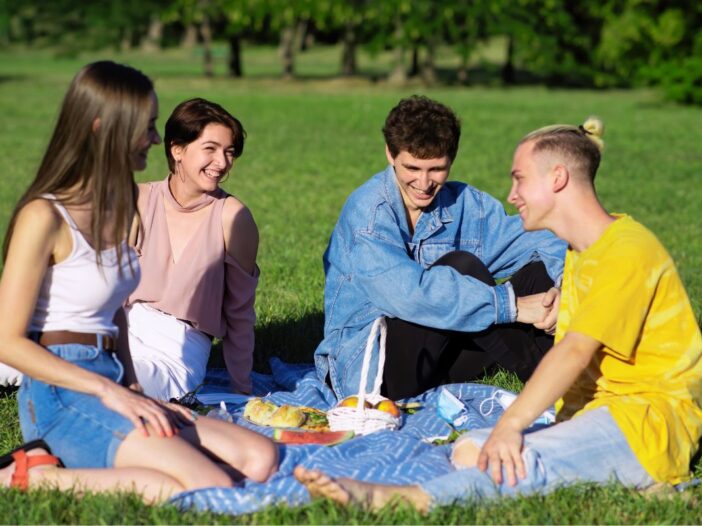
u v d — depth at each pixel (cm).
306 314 668
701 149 1931
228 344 498
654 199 1299
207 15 4219
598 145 373
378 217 472
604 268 354
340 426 421
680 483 361
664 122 2519
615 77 4109
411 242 491
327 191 1362
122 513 327
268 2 3888
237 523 330
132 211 351
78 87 337
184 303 478
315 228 1059
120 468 339
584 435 349
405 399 480
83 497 336
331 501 332
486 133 2178
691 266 865
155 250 477
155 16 5156
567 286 384
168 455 338
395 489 340
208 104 467
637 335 355
